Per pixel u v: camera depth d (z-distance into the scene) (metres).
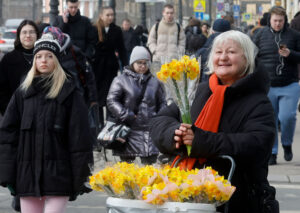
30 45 10.78
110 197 5.66
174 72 6.04
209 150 5.92
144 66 12.77
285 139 15.63
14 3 119.62
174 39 20.75
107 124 12.61
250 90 6.14
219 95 6.11
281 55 14.99
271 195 6.12
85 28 18.53
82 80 13.66
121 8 109.94
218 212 5.76
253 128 6.00
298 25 20.70
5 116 8.16
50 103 8.11
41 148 8.02
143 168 5.76
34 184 7.98
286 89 15.18
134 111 12.70
